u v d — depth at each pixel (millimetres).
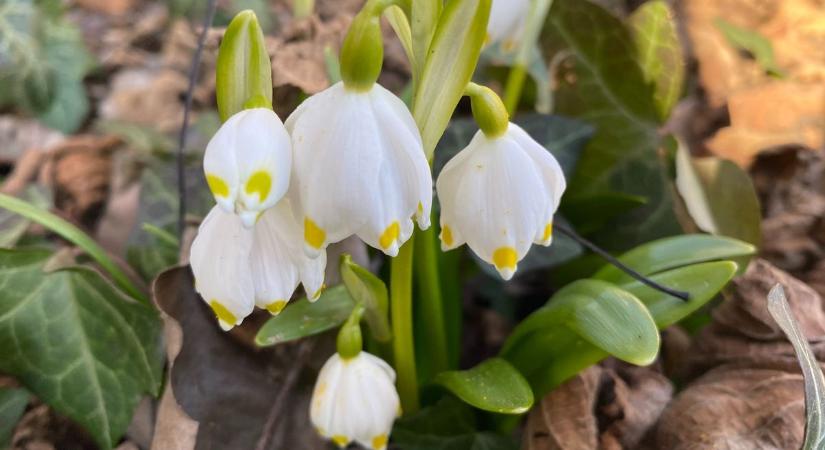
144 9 501
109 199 331
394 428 241
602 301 207
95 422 238
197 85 410
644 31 281
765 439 221
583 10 277
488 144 179
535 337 228
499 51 300
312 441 241
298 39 265
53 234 297
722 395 231
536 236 183
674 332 263
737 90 408
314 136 164
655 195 280
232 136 162
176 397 227
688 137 379
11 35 382
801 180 310
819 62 427
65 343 241
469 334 299
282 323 224
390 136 165
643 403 237
